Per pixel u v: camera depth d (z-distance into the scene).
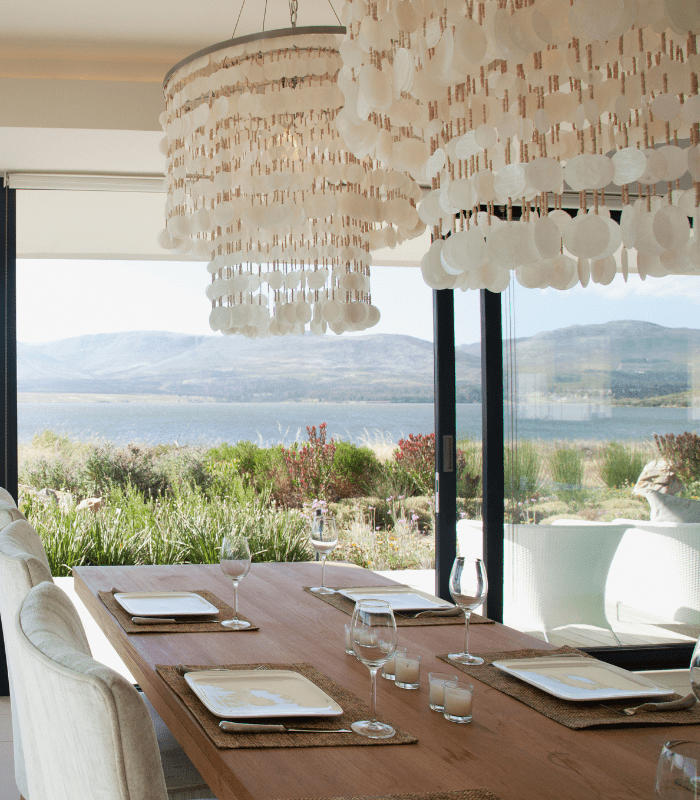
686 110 1.16
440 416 4.00
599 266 1.43
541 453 4.09
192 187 2.08
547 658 1.78
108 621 2.13
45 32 3.10
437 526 4.00
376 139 1.66
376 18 1.40
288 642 1.92
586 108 1.23
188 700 1.45
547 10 1.23
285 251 2.50
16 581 1.26
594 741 1.34
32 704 0.96
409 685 1.60
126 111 3.28
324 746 1.27
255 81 1.97
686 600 4.20
